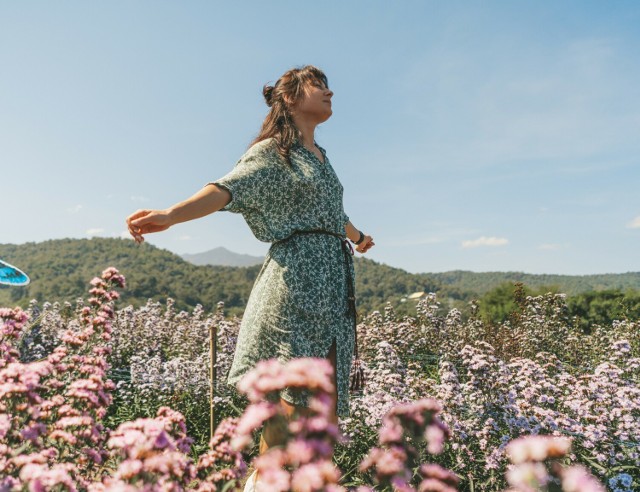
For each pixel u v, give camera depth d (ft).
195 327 33.14
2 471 6.05
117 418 19.40
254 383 4.72
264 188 8.63
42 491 5.35
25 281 11.81
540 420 15.15
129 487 5.01
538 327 35.42
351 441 13.74
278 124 9.30
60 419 8.00
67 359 10.43
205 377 21.08
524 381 17.01
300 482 4.14
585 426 15.60
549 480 4.01
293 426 4.58
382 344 19.51
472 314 38.65
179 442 7.51
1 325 10.82
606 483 13.05
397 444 5.26
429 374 26.12
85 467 7.51
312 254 8.77
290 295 8.50
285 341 8.39
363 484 11.58
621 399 16.21
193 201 7.95
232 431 7.06
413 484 9.11
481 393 16.21
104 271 11.82
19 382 7.09
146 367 23.09
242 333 8.89
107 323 11.44
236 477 6.43
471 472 13.33
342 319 8.95
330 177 9.34
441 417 14.19
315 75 9.51
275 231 8.73
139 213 7.47
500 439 14.94
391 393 16.39
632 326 32.73
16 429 6.93
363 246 12.69
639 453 14.24
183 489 6.04
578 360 30.96
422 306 35.63
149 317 35.65
